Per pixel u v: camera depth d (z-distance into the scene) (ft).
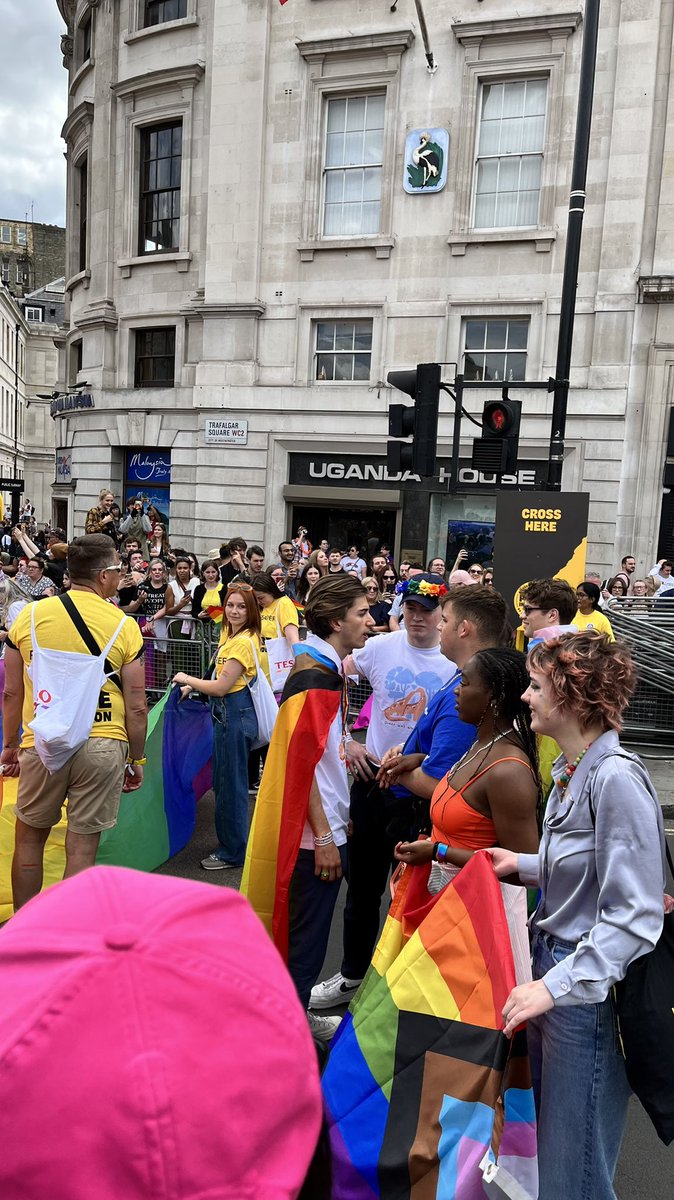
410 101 50.85
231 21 54.19
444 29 49.52
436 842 8.36
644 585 38.32
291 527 56.44
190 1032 2.34
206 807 20.24
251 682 15.93
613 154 47.01
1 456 214.28
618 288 47.50
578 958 6.09
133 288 61.98
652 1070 6.09
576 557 23.88
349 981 11.75
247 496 56.59
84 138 67.10
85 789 12.35
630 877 6.14
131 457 63.26
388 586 34.88
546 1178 6.48
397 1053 6.41
